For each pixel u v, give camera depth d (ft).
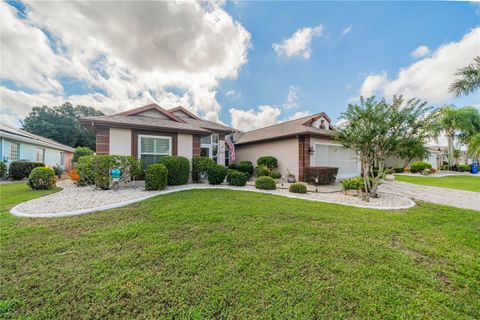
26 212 16.42
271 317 6.63
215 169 33.76
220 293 7.57
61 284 7.92
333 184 40.14
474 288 8.24
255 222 15.16
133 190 26.40
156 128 32.32
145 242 11.52
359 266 9.59
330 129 53.16
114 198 21.42
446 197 28.35
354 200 24.91
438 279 8.77
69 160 86.74
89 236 12.19
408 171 72.38
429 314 6.90
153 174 26.23
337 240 12.39
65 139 109.09
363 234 13.46
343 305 7.17
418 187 37.93
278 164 49.93
